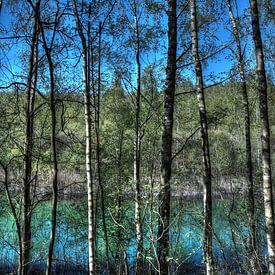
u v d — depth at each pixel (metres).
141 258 8.54
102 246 12.48
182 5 11.41
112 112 15.31
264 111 6.19
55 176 5.92
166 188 8.25
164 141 8.75
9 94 9.32
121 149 15.01
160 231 8.13
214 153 22.20
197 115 16.53
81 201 13.27
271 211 5.97
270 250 5.91
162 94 14.29
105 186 12.70
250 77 12.66
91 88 10.22
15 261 13.46
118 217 10.55
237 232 10.40
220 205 16.84
